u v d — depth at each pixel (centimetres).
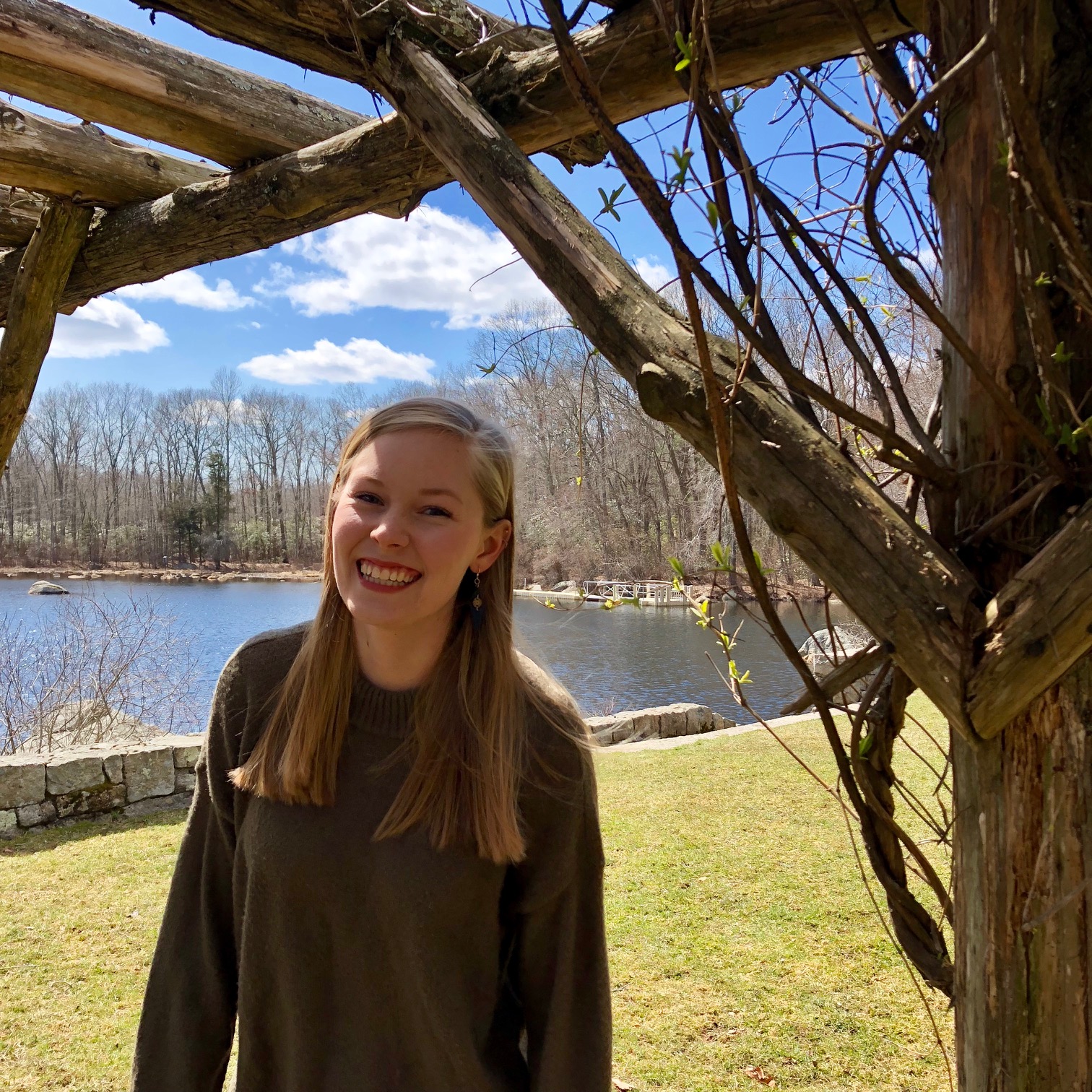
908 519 96
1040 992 93
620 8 133
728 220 99
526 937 125
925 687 94
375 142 179
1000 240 96
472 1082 115
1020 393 96
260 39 158
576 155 168
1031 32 88
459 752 117
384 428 120
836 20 110
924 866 119
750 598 124
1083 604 85
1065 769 91
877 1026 288
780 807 517
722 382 100
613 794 548
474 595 128
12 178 218
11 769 487
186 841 132
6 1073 270
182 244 227
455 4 149
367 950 114
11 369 256
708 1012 298
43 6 179
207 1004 127
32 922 374
